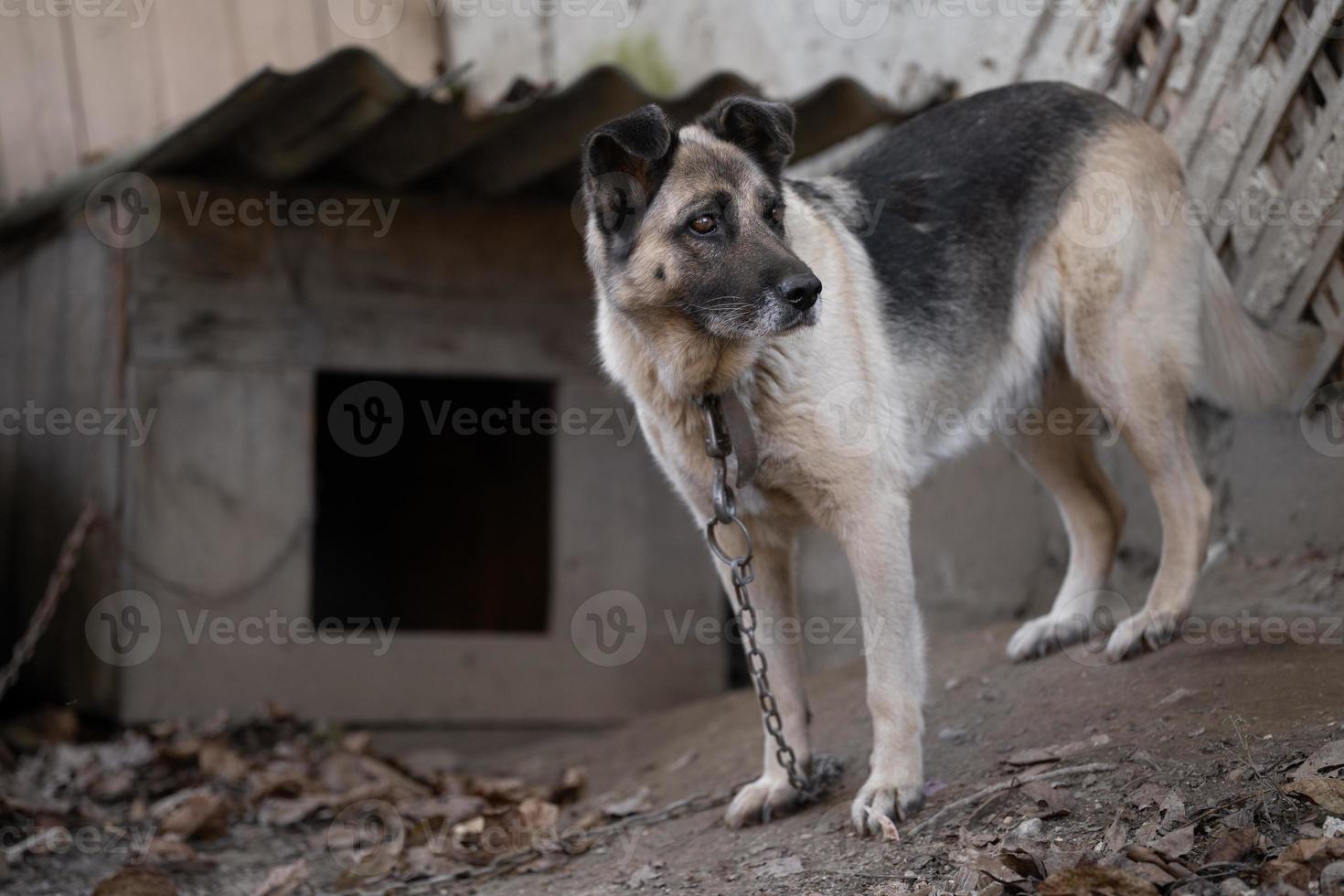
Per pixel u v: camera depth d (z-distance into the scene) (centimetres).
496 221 750
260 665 716
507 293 752
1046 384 504
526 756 686
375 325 736
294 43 1019
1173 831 311
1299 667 395
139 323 701
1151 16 558
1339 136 483
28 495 853
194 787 597
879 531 407
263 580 720
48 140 945
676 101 614
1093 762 371
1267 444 545
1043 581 639
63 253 798
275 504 722
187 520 709
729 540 435
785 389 401
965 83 650
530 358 755
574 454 759
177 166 696
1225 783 330
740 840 405
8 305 923
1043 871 310
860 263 436
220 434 714
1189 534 468
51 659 790
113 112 965
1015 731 429
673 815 464
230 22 998
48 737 695
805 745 435
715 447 409
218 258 713
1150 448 470
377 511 975
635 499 762
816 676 632
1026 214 476
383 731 736
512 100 656
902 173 471
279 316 722
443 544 953
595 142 409
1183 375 473
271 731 696
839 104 630
